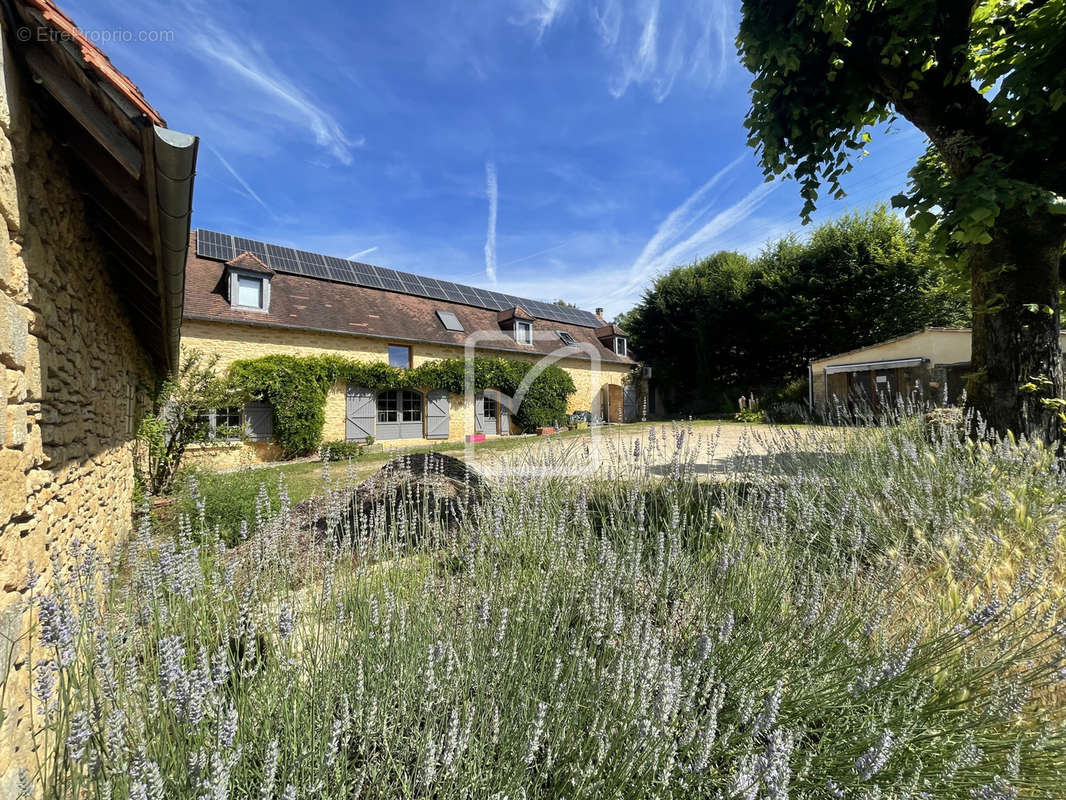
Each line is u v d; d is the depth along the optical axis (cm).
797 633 175
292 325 1184
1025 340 350
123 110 161
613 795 116
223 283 1191
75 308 290
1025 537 228
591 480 365
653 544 234
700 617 186
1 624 153
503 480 360
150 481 644
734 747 133
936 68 378
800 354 2091
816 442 395
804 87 412
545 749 136
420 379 1383
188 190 197
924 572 216
